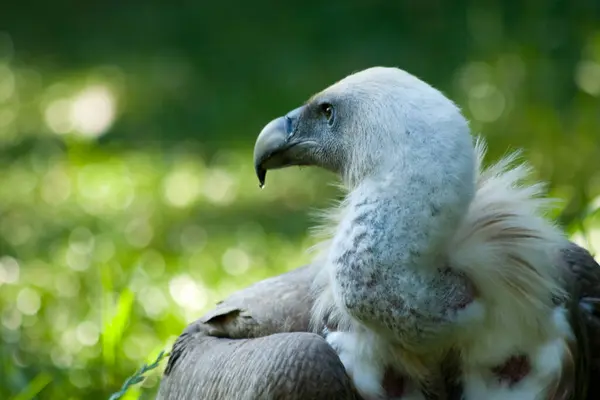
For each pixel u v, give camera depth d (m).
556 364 7.12
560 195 12.98
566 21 17.14
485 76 17.66
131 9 31.89
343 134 7.34
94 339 11.41
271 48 26.69
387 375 7.20
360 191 6.87
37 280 13.69
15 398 9.56
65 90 26.33
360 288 6.75
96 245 15.15
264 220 16.84
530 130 15.24
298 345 6.96
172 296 12.19
